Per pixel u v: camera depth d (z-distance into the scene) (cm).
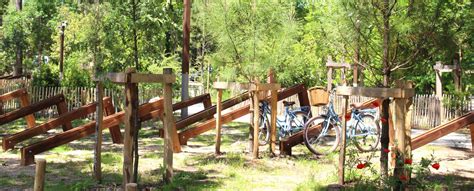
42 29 4062
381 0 688
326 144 1173
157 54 2077
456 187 738
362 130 1095
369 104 1155
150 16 1883
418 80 2336
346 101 727
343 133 734
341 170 732
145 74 647
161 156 985
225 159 936
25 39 3988
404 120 647
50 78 1988
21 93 1423
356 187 687
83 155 990
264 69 955
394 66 728
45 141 892
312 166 898
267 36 968
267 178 795
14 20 4000
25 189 675
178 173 800
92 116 1744
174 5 2848
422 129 1800
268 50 967
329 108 1055
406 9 691
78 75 1925
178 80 2377
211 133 1445
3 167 846
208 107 1330
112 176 770
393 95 640
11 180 732
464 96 1808
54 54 3538
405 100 646
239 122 1800
